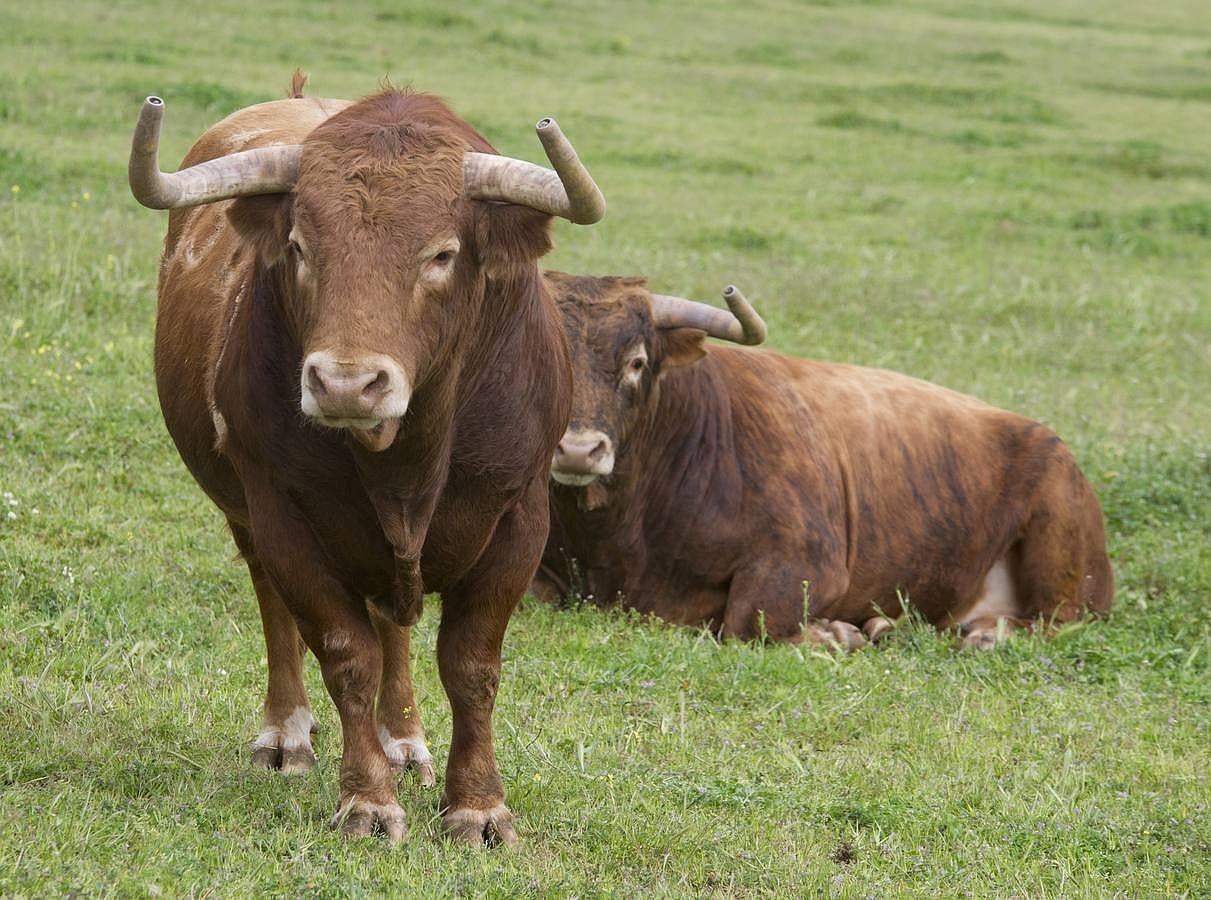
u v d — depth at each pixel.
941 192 41.78
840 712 14.05
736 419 18.11
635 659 14.90
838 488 18.64
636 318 16.84
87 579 14.84
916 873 10.58
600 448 16.27
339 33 53.16
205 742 11.76
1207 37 84.06
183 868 9.15
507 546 10.61
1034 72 64.25
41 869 8.79
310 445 9.84
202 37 48.81
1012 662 16.47
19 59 41.41
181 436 11.92
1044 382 26.97
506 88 48.44
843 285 31.11
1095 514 19.73
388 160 9.20
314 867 9.45
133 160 8.81
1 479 17.08
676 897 9.62
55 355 20.70
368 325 8.74
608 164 40.41
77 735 11.39
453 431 10.00
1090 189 43.84
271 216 9.50
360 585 10.48
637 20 66.50
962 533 19.66
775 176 41.66
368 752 10.33
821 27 71.50
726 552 17.62
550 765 11.86
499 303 9.92
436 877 9.48
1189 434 24.41
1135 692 15.38
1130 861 11.04
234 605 15.29
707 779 11.88
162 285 12.98
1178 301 33.12
